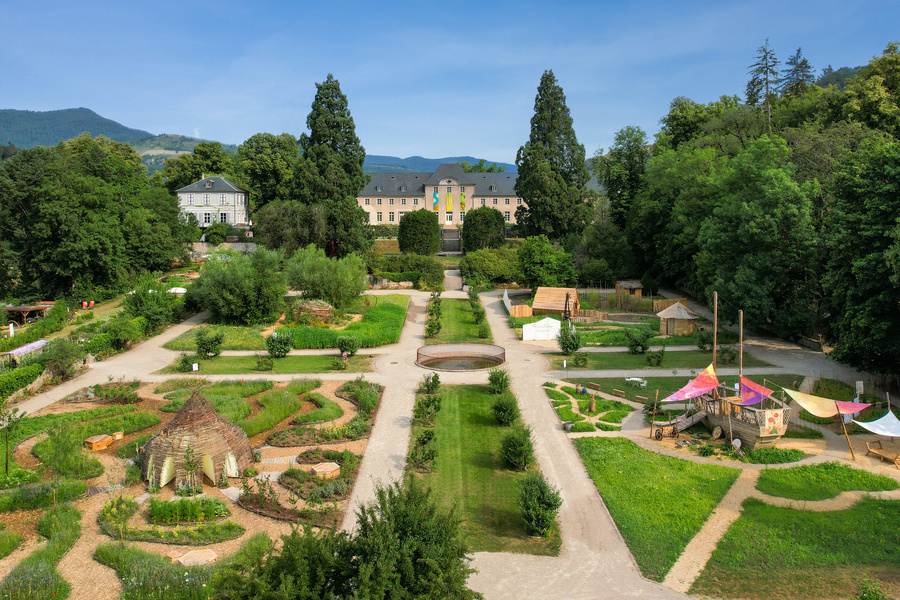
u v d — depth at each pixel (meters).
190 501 24.73
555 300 68.81
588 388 42.81
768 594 20.23
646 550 23.14
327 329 58.31
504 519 25.59
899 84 70.75
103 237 73.31
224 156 138.00
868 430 31.42
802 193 50.69
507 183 141.88
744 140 80.12
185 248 93.75
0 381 39.03
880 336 35.78
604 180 107.31
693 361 49.41
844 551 22.55
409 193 142.25
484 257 87.94
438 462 30.92
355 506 25.89
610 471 29.81
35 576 19.70
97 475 28.64
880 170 38.28
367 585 15.46
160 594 19.16
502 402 35.94
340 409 37.84
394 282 84.50
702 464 30.42
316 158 88.81
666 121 107.69
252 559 16.75
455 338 59.16
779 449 31.66
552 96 107.12
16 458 30.75
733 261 54.97
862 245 38.00
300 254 68.69
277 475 28.95
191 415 28.41
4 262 78.62
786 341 55.06
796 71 111.75
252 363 50.03
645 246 85.62
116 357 51.94
